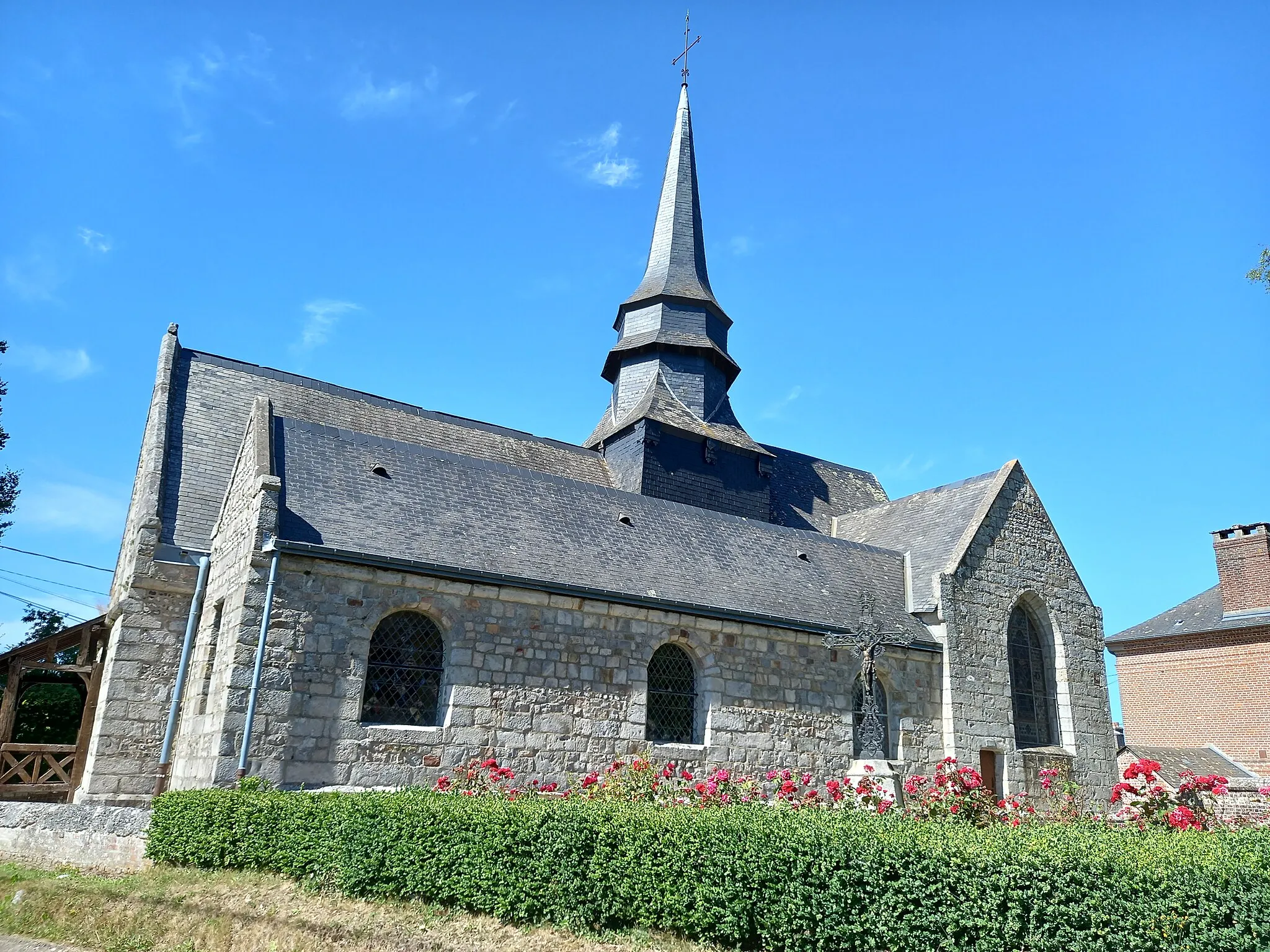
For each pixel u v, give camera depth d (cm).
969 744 1998
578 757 1527
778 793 1354
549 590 1562
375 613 1428
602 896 859
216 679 1422
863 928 754
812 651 1858
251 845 1066
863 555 2319
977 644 2102
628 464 2652
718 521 2159
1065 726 2205
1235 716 2639
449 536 1605
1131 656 2958
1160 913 675
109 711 1559
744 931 791
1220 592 2811
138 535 1673
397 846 947
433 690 1466
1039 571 2305
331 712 1349
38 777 1709
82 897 952
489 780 1398
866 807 1248
